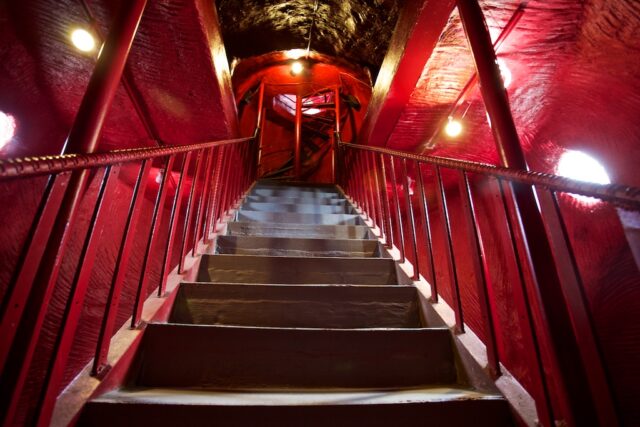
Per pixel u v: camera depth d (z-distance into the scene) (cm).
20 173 75
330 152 738
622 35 204
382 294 184
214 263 219
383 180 279
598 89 246
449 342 146
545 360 245
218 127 354
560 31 224
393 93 305
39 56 260
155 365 134
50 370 94
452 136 362
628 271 259
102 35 243
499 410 112
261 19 406
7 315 79
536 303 111
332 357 140
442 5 226
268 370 137
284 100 775
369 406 110
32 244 86
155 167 407
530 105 288
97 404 103
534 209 122
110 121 345
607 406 85
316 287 182
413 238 206
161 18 232
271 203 402
